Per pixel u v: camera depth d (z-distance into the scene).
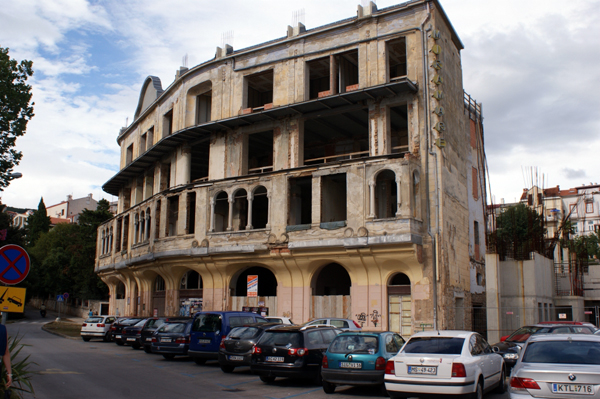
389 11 31.19
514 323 30.38
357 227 28.48
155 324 27.17
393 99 30.47
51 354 25.41
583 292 41.12
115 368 20.27
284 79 33.94
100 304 65.50
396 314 28.17
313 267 30.58
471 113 37.72
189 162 38.06
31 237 102.62
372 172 28.61
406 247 27.30
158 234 38.19
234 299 33.22
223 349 19.39
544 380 9.95
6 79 25.23
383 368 14.60
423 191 28.86
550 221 82.81
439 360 12.43
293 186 32.75
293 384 17.23
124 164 51.41
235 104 35.50
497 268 30.00
